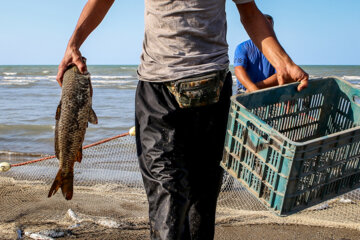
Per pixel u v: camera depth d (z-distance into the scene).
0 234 3.90
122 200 5.27
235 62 4.87
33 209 4.86
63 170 2.46
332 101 2.92
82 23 2.39
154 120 2.26
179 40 2.22
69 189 2.51
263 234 4.07
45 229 4.06
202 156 2.42
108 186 5.89
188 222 2.46
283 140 1.89
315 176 2.03
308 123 2.88
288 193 1.94
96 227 4.18
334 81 2.87
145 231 4.11
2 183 6.01
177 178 2.24
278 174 1.93
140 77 2.38
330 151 2.03
